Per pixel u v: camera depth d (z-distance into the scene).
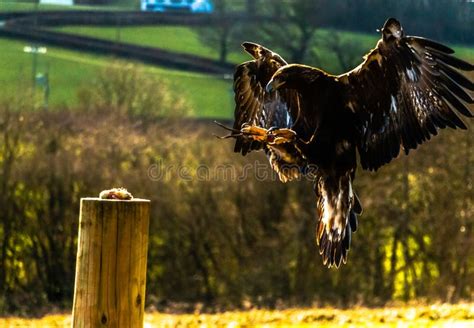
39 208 67.56
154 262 66.94
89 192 67.19
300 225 65.69
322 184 16.23
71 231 67.50
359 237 66.00
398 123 16.34
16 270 67.00
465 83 15.78
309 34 96.38
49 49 128.25
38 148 69.25
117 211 13.55
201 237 66.88
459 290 63.81
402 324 35.72
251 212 67.12
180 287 65.75
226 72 121.12
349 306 57.31
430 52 15.91
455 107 15.92
